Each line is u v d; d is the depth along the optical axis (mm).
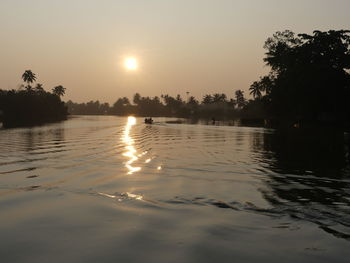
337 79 63250
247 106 160875
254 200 11398
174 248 7570
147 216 9688
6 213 9992
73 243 7844
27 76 159000
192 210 10273
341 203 10977
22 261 6996
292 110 76188
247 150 26812
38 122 99188
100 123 95062
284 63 72750
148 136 43875
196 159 21469
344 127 59719
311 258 7090
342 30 68000
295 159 21484
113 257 7148
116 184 13922
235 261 6984
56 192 12531
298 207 10539
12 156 22719
